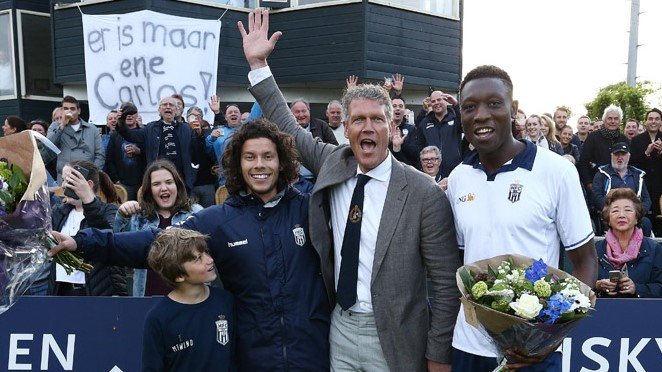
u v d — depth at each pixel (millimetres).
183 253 2609
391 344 2660
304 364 2684
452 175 2723
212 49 9102
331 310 2816
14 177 2287
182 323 2676
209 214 2803
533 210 2479
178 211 4141
